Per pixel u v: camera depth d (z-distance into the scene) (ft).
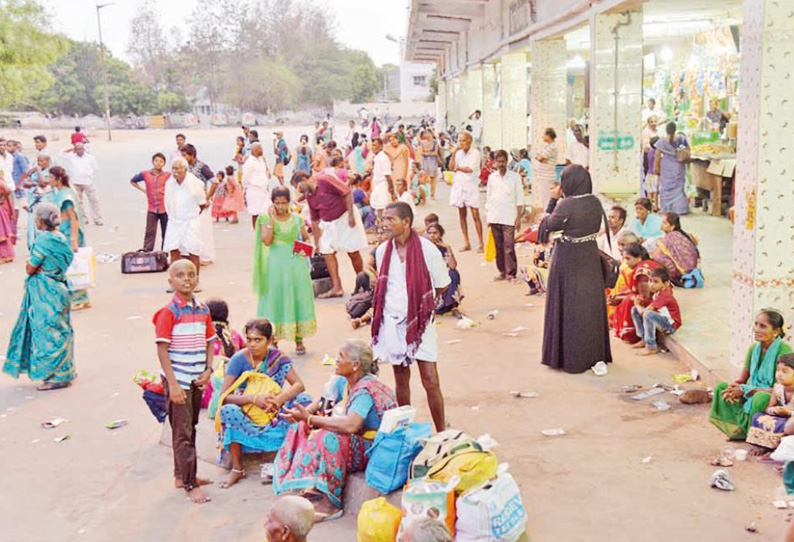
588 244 24.36
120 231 56.03
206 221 42.50
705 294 31.63
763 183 21.04
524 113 65.62
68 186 33.42
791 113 20.71
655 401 22.20
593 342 24.71
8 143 61.31
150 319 32.91
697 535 15.33
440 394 19.76
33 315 24.94
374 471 16.61
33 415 23.16
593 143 38.06
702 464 18.31
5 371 25.46
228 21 363.35
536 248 35.04
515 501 15.10
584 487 17.43
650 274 26.37
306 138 75.97
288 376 19.29
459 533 14.70
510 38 59.26
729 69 51.60
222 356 22.12
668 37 59.93
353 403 17.17
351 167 64.69
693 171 51.37
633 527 15.70
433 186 67.51
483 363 26.05
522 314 31.58
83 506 17.75
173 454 18.76
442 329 30.07
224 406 18.75
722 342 25.50
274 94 345.51
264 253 26.58
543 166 47.09
